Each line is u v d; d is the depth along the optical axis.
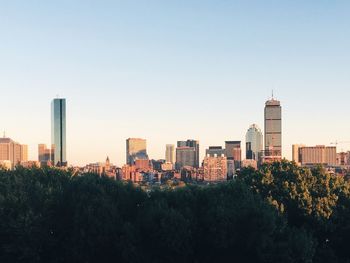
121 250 48.94
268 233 49.94
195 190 58.03
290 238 51.09
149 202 55.41
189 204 54.59
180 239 49.03
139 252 48.66
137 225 51.25
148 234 50.69
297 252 49.97
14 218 50.41
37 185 54.00
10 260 50.44
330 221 58.12
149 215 50.84
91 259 49.56
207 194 56.34
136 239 49.59
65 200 53.84
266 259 49.00
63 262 51.03
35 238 49.31
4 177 56.12
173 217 49.50
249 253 51.69
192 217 51.41
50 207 52.41
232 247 51.62
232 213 50.53
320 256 56.31
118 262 50.72
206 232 51.41
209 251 52.31
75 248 48.97
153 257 49.56
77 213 50.12
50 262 51.31
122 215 54.44
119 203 55.56
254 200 53.62
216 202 53.03
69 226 52.25
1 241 50.50
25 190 53.69
